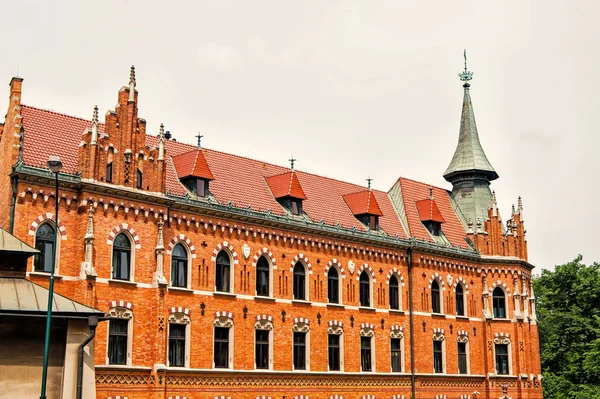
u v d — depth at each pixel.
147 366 44.53
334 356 56.75
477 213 72.31
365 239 59.97
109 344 43.53
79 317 36.47
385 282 61.50
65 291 42.38
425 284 64.38
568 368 83.06
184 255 48.75
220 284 50.56
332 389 55.53
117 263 44.72
